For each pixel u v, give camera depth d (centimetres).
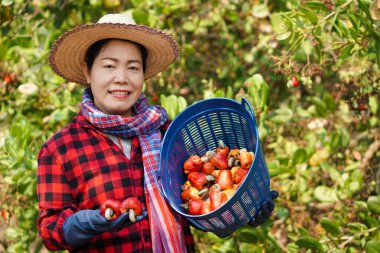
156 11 371
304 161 326
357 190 325
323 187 327
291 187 335
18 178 320
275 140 373
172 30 386
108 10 411
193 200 196
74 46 208
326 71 389
